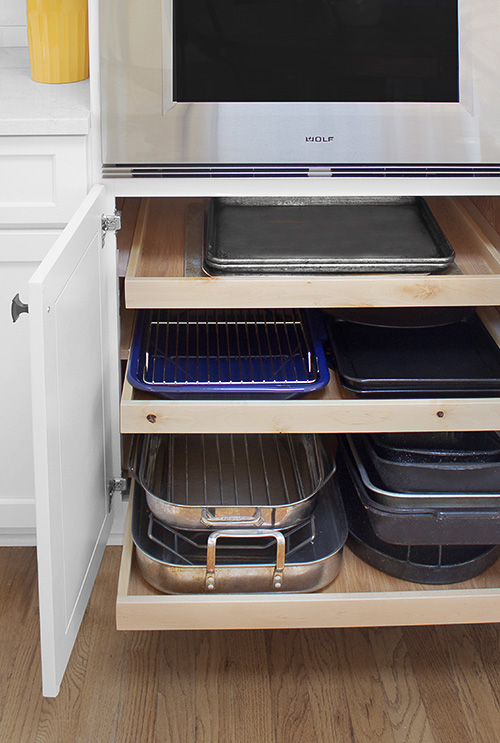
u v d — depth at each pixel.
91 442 1.48
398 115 1.45
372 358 1.66
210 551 1.48
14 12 1.83
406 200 1.76
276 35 1.39
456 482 1.53
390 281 1.46
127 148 1.45
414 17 1.39
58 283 1.17
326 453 1.70
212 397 1.61
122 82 1.40
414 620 1.54
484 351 1.69
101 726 1.45
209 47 1.39
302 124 1.44
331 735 1.44
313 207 1.74
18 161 1.44
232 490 1.72
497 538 1.53
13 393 1.64
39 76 1.63
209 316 1.87
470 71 1.43
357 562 1.66
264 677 1.56
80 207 1.34
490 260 1.54
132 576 1.59
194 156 1.46
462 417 1.50
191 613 1.50
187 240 1.64
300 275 1.47
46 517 1.19
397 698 1.52
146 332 1.75
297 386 1.54
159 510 1.54
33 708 1.48
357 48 1.41
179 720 1.46
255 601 1.50
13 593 1.74
